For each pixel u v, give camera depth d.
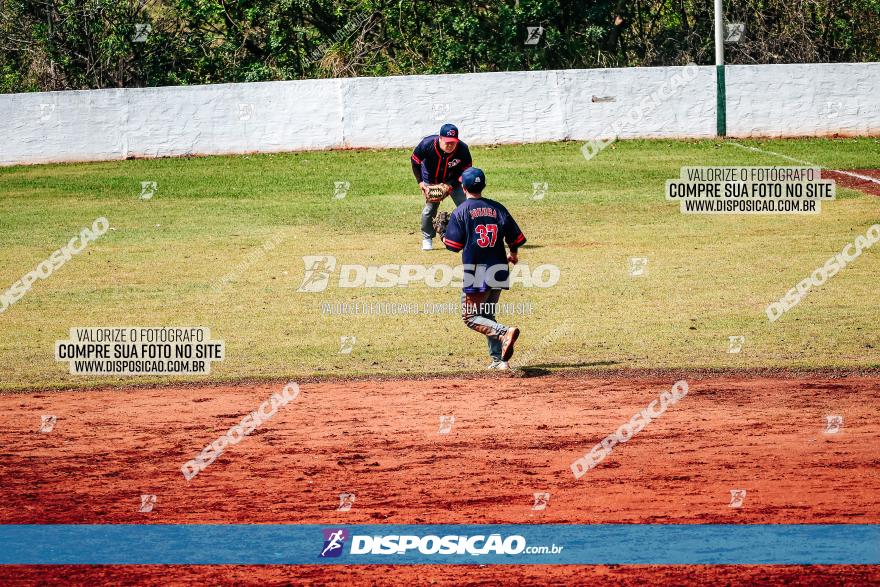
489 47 96.94
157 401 29.22
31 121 78.94
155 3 99.69
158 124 80.12
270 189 67.38
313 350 34.47
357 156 78.31
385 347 34.72
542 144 81.19
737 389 28.98
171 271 46.44
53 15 97.38
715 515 20.25
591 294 41.25
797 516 20.11
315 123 81.06
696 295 40.69
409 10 98.38
